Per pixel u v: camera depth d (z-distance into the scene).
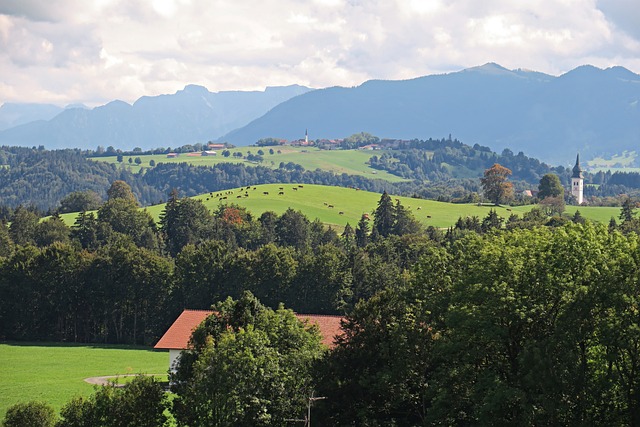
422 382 61.97
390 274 148.75
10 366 120.19
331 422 62.59
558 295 57.66
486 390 56.06
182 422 63.59
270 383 63.28
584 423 53.09
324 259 148.75
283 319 69.56
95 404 63.34
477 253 65.81
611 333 54.22
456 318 58.16
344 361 63.44
